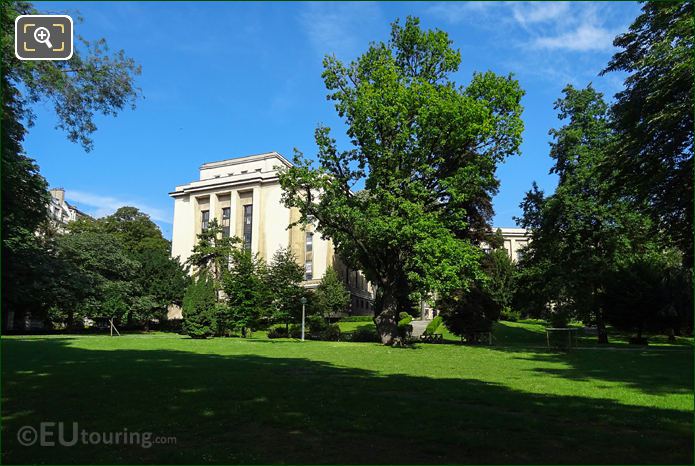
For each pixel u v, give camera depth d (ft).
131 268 206.69
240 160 292.20
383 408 31.22
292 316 155.74
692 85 70.95
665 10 75.97
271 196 273.33
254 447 22.48
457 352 85.15
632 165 84.38
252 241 270.26
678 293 117.39
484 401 34.22
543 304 135.54
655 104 76.84
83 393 36.09
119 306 189.57
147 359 65.77
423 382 44.19
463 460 20.70
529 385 43.04
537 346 103.86
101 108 64.03
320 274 258.78
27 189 91.76
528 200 139.54
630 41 85.46
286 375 48.91
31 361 59.82
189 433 24.90
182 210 296.92
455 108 96.02
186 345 101.50
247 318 155.22
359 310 297.53
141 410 30.12
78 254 187.83
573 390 40.29
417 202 97.66
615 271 121.49
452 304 120.98
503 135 104.27
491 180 109.81
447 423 27.12
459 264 93.15
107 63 62.64
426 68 113.09
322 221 111.45
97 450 21.94
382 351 87.15
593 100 129.18
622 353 83.51
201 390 37.73
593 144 127.44
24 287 137.80
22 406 31.17
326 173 108.17
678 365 62.64
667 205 83.46
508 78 106.52
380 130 105.29
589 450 22.16
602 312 123.44
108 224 268.41
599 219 120.67
